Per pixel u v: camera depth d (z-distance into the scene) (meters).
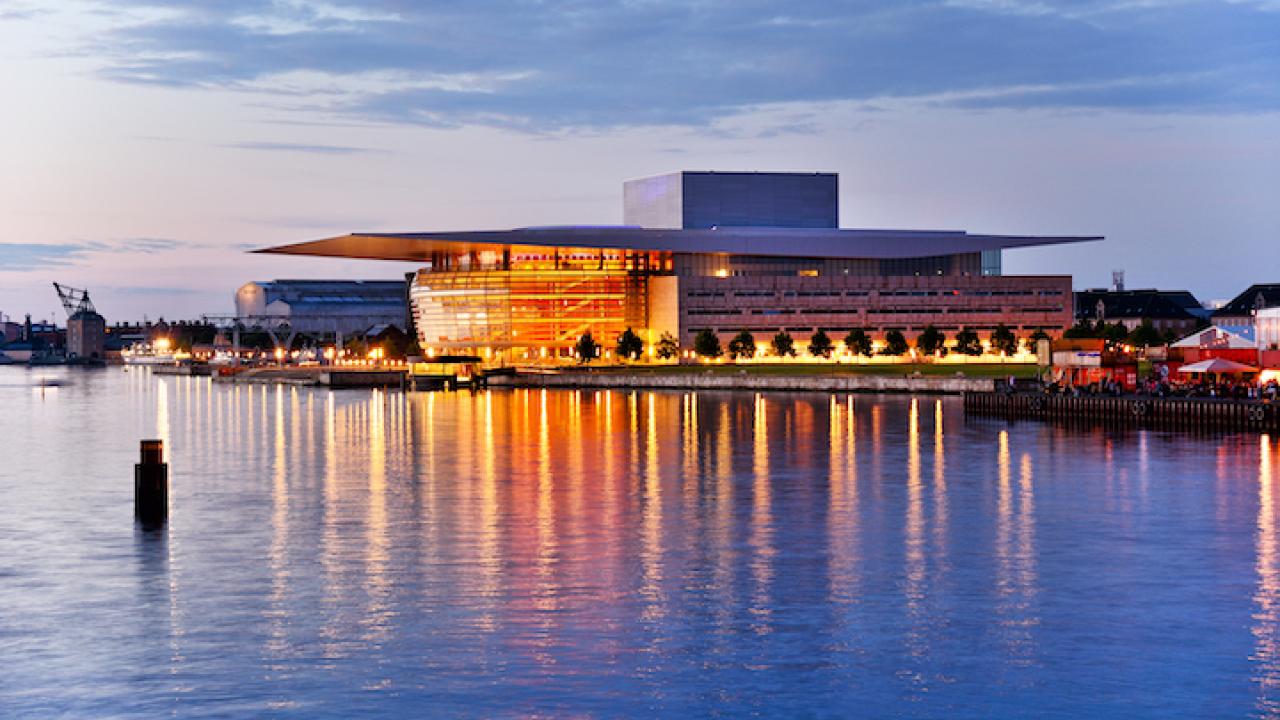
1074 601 40.53
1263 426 95.31
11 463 87.06
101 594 42.25
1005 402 120.50
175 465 83.19
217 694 31.86
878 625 37.75
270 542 51.81
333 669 33.72
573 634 36.91
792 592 42.00
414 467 80.81
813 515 58.53
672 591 42.22
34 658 34.97
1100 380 122.81
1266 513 57.91
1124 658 34.31
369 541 51.91
